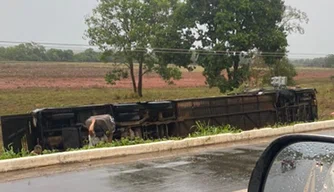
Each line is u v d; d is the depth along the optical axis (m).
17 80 69.38
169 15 46.81
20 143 14.77
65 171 9.80
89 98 46.00
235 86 35.88
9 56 102.62
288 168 2.40
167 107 17.84
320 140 2.34
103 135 14.85
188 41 37.22
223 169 9.71
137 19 45.75
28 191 7.98
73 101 43.00
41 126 14.77
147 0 47.53
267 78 37.28
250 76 36.66
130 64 47.22
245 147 13.16
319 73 90.50
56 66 98.44
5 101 42.06
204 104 18.88
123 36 45.50
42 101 42.69
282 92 22.14
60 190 7.98
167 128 17.75
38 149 14.02
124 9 45.50
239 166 10.05
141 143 13.58
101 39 45.81
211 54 35.34
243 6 33.84
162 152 12.35
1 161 9.92
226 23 34.06
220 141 14.12
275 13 35.66
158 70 46.28
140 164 10.47
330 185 2.21
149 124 17.28
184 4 37.41
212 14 36.25
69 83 69.25
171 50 37.41
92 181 8.68
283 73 38.81
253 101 20.75
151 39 43.84
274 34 35.16
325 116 27.09
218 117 19.17
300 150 2.40
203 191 7.66
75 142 15.13
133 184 8.32
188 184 8.23
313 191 2.26
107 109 16.39
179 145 12.96
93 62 117.44
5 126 14.64
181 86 68.75
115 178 8.92
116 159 11.29
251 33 34.25
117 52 46.31
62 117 15.19
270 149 2.50
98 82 72.88
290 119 22.42
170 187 8.01
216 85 35.75
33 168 10.25
